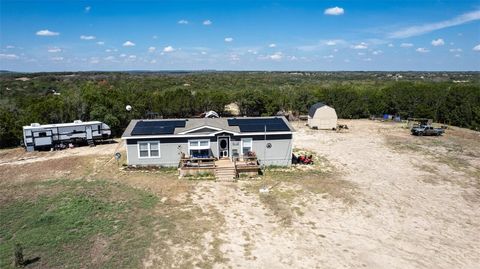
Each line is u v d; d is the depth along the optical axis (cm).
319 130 5122
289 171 3033
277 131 3086
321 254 1686
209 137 3061
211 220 2023
